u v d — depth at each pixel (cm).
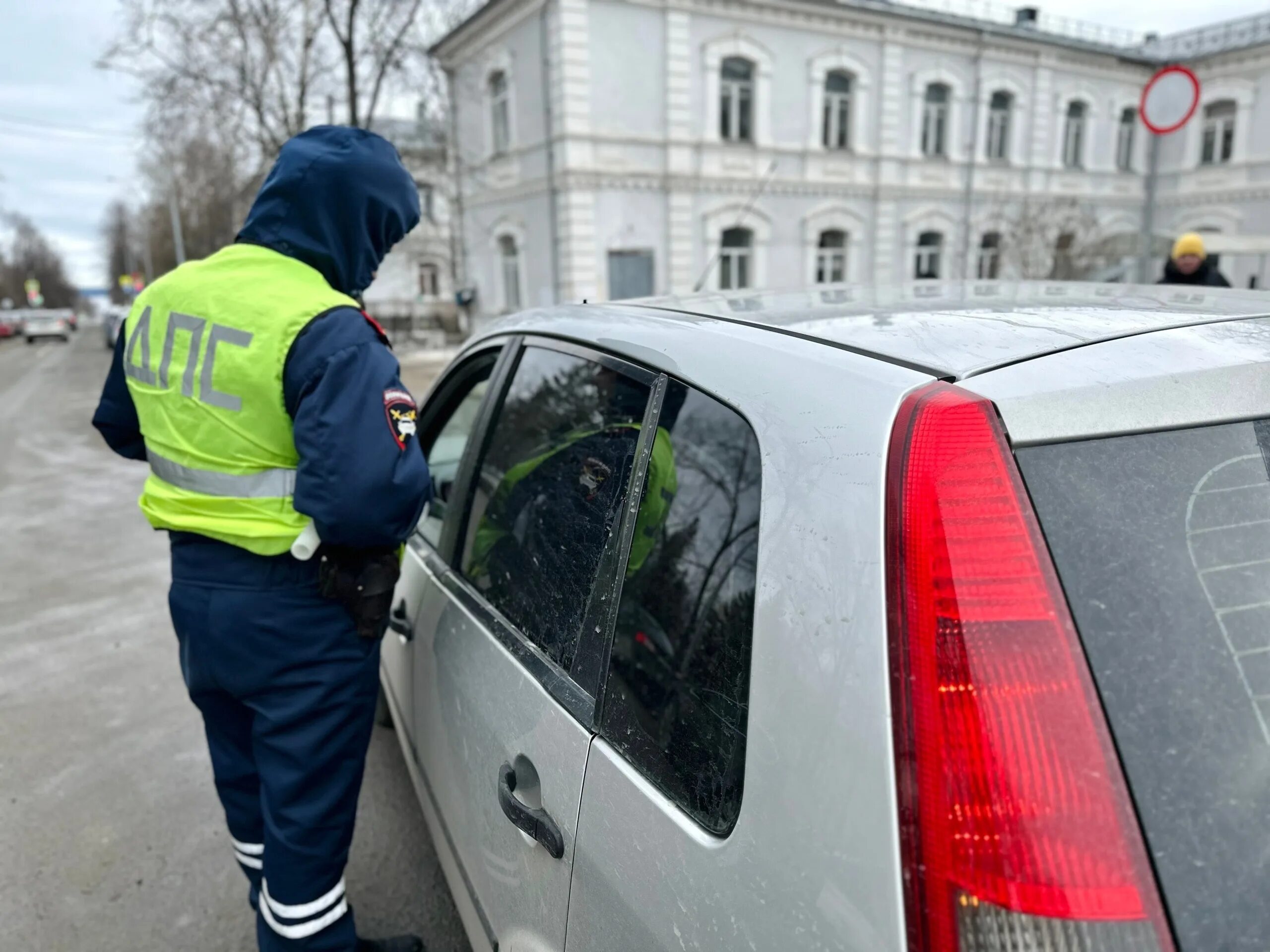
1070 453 84
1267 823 72
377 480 144
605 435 141
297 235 168
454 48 1823
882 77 1756
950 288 162
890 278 1870
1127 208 2252
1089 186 2153
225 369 152
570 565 135
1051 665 74
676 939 91
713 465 134
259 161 1636
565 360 162
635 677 140
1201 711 75
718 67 1584
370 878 232
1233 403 92
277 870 162
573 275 1550
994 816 70
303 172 165
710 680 108
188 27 1396
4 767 288
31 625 413
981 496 79
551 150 1541
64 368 2231
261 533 152
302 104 1489
